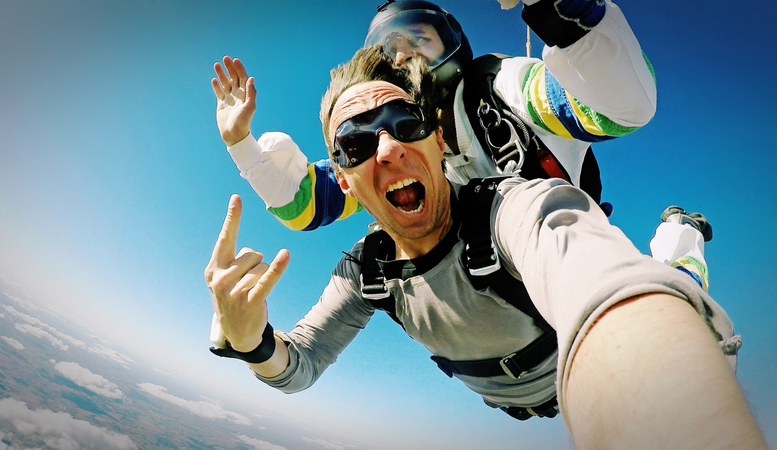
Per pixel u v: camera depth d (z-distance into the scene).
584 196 0.43
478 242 0.56
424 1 0.91
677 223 1.08
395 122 0.63
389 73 0.71
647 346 0.23
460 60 0.87
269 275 0.55
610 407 0.22
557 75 0.68
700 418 0.20
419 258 0.62
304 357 0.77
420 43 0.87
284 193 0.97
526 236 0.42
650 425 0.21
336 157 0.67
